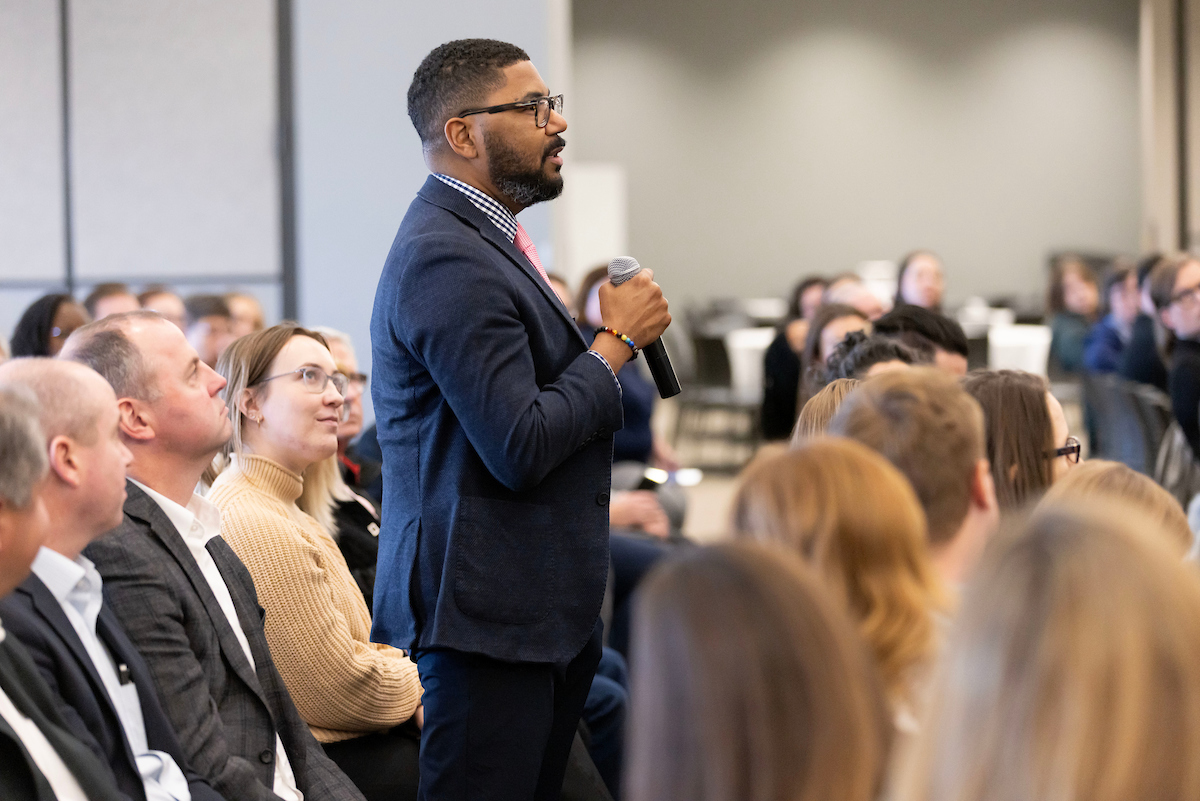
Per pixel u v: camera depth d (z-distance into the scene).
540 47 7.15
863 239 18.11
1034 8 17.67
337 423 3.03
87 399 2.04
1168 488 5.38
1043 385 2.76
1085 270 9.59
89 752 1.89
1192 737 0.91
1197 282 5.35
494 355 2.18
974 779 0.96
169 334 2.44
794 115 18.09
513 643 2.25
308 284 7.25
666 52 18.14
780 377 6.36
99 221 7.24
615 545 4.46
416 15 7.16
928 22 17.86
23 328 4.90
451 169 2.40
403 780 2.85
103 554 2.25
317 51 7.19
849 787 0.99
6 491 1.74
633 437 5.61
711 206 18.25
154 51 7.20
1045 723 0.93
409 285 2.25
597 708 3.58
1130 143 17.66
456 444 2.28
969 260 17.97
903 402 1.79
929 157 17.95
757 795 0.98
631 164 18.27
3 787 1.72
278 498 3.01
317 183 7.23
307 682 2.79
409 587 2.29
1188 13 12.73
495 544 2.26
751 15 18.05
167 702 2.23
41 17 7.19
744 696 0.99
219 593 2.49
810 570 1.07
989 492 1.81
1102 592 0.93
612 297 2.39
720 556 1.05
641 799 1.03
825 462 1.41
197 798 2.16
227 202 7.24
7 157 7.22
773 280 18.25
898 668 1.34
